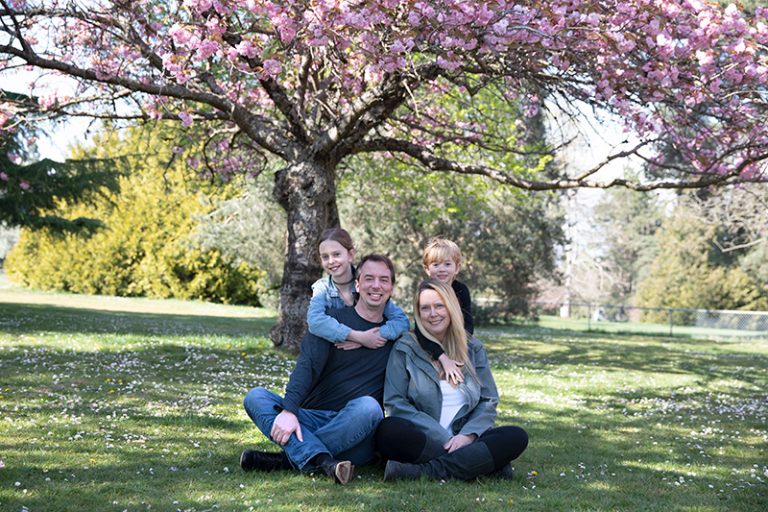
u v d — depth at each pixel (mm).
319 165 10555
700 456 5125
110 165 16031
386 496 3576
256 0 6297
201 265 28828
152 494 3484
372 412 4070
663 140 8695
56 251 29750
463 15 6039
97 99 9984
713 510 3621
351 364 4289
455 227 24656
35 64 8141
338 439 4082
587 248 50719
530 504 3555
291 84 10938
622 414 7051
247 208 21359
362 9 6027
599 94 7551
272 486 3711
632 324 31875
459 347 4297
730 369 12617
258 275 29281
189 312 23547
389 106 9742
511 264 27000
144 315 20016
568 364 12492
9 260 32500
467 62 7902
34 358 8656
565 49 7223
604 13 7094
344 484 3777
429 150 10555
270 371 8977
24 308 18812
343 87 9906
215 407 6160
